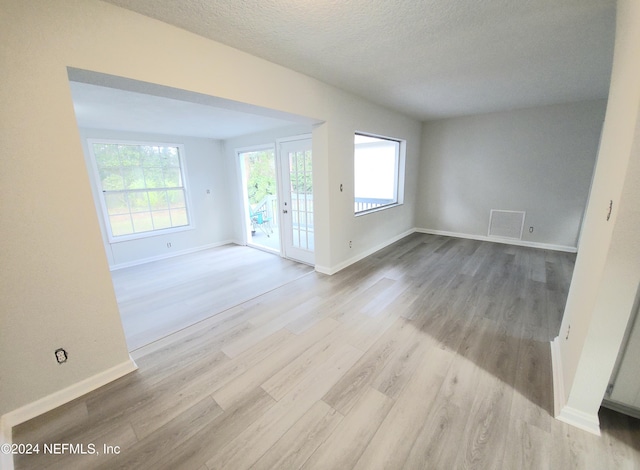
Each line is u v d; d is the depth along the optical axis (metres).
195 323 2.62
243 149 5.30
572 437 1.38
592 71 2.80
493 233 5.16
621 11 1.50
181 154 5.27
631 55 1.18
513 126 4.64
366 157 7.64
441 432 1.43
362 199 7.32
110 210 4.56
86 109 3.10
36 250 1.49
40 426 1.52
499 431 1.43
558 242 4.54
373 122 4.12
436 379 1.80
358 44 2.15
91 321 1.74
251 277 3.88
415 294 3.06
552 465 1.25
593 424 1.40
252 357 2.08
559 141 4.30
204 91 2.03
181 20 1.77
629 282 1.19
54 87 1.44
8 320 1.46
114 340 1.85
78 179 1.58
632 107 1.10
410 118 5.15
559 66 2.67
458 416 1.52
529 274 3.54
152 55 1.75
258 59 2.36
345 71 2.73
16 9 1.30
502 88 3.34
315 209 3.67
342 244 3.91
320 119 3.10
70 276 1.62
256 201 10.37
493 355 2.02
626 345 1.34
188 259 5.00
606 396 1.45
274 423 1.51
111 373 1.85
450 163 5.44
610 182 1.35
